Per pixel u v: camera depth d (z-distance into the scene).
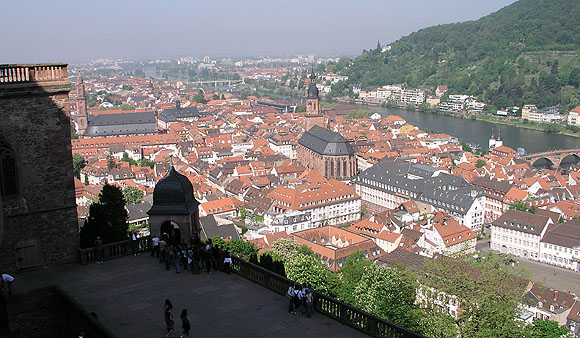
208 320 55.41
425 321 83.44
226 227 183.25
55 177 70.69
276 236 177.75
